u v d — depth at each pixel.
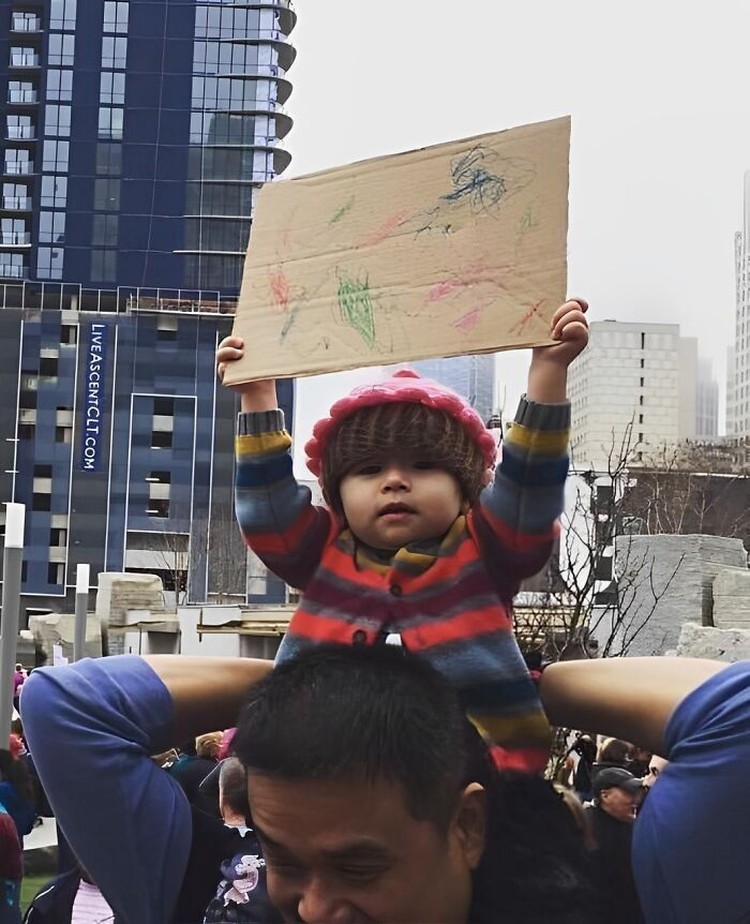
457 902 1.62
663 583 13.78
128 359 65.38
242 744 1.56
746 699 1.73
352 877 1.51
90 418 64.69
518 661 1.95
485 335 1.99
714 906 1.71
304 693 1.54
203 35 71.69
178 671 2.04
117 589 30.33
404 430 2.01
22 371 64.81
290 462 2.17
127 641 28.05
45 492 64.25
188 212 70.62
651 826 1.74
